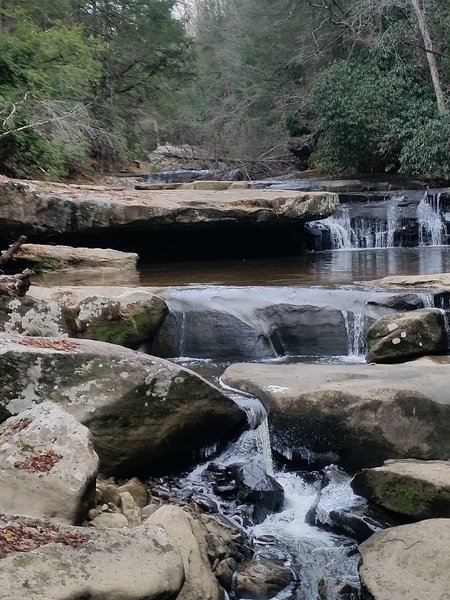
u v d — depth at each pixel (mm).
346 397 4973
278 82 27484
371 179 19297
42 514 3539
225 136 30109
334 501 4523
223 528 4234
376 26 21547
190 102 31094
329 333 7344
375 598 3441
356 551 4133
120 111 22922
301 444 5062
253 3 31984
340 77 20062
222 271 10367
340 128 20109
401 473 4254
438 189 16578
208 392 4926
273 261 11766
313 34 23891
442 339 6875
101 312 6344
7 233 9906
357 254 12914
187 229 11203
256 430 5184
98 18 23578
